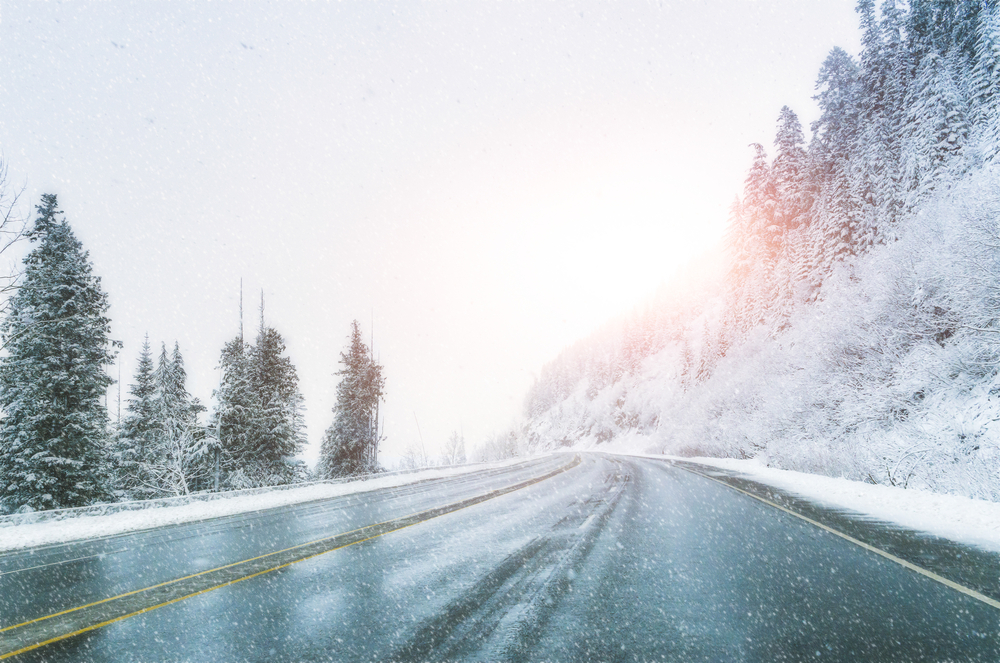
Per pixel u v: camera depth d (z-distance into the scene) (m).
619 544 7.79
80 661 4.24
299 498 18.91
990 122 23.77
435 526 10.20
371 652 4.09
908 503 10.97
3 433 17.95
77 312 19.31
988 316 15.86
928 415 16.45
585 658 3.84
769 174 45.78
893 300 20.66
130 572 7.56
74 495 17.95
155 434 25.42
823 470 18.75
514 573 6.32
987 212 16.31
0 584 7.28
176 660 4.16
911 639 4.07
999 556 6.54
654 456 45.25
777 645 4.02
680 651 3.94
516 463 40.41
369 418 35.59
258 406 27.69
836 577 5.77
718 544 7.63
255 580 6.57
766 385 29.34
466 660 3.85
